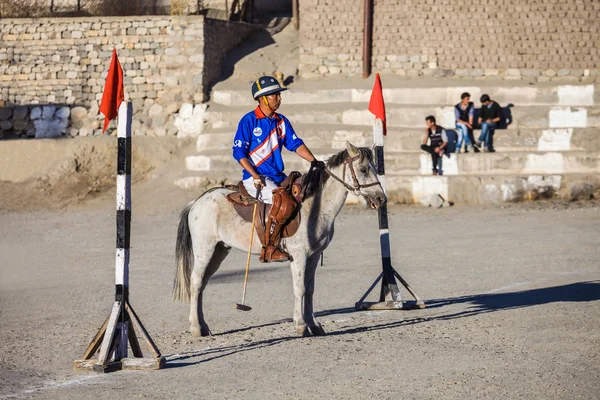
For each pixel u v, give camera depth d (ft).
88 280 57.77
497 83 115.34
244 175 39.81
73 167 110.01
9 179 108.78
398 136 105.09
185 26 117.80
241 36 130.72
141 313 45.96
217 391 29.96
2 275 60.64
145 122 117.60
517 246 67.62
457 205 95.25
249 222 38.58
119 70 34.73
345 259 63.57
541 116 106.32
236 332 40.65
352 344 37.11
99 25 119.65
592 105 108.99
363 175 37.04
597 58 117.19
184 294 40.63
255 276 57.77
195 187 102.47
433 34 120.06
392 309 45.52
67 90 120.47
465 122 103.09
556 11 117.80
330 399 28.58
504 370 31.89
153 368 33.42
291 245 38.04
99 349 35.76
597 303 45.03
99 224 87.81
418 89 112.68
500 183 95.66
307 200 37.96
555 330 38.65
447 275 56.24
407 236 74.79
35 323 43.86
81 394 29.94
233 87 119.75
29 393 30.14
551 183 95.96
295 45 130.62
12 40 121.60
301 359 34.45
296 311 38.86
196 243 39.91
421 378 30.96
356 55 122.11
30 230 84.12
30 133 119.96
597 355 33.88
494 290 50.37
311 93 115.75
